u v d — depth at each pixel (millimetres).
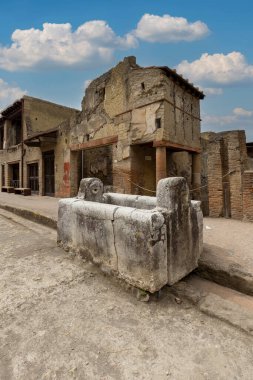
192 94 9633
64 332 2098
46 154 13523
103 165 12258
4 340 2000
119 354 1855
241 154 6570
